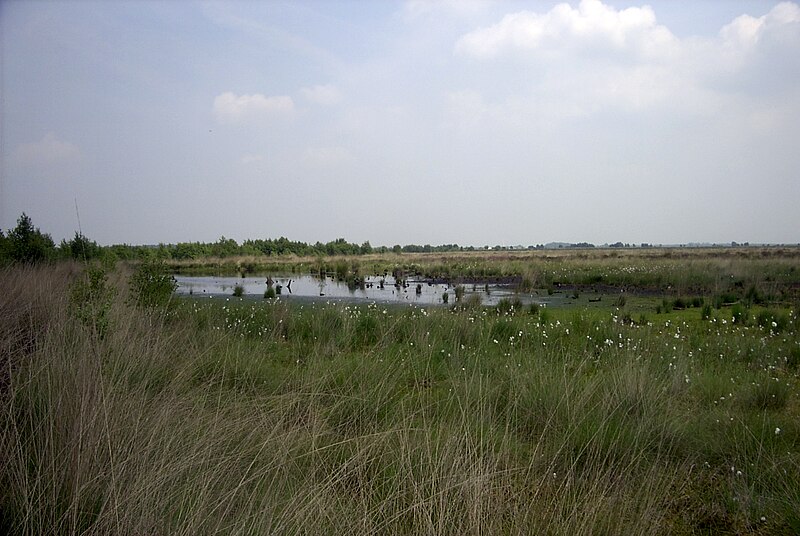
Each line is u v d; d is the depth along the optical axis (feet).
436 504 9.50
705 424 15.02
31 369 12.53
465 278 85.46
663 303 46.03
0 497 8.82
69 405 10.91
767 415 16.21
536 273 79.30
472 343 26.50
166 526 8.36
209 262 154.10
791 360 24.23
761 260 100.37
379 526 9.36
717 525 10.55
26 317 18.98
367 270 111.04
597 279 72.18
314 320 29.81
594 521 9.19
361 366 18.54
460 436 12.26
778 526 10.55
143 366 15.49
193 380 16.90
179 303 34.40
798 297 48.85
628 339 24.82
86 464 9.15
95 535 7.93
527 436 14.52
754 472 12.32
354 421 13.99
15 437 10.15
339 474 11.09
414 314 32.50
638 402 15.87
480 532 8.80
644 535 9.48
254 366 19.03
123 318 20.36
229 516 9.16
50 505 8.52
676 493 11.57
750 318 37.29
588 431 13.52
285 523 8.54
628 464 12.29
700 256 142.31
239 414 13.33
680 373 19.44
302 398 15.31
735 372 21.49
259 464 11.07
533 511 9.68
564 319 36.65
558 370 18.74
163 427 11.12
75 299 19.52
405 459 11.62
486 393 15.67
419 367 20.42
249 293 65.31
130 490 8.73
